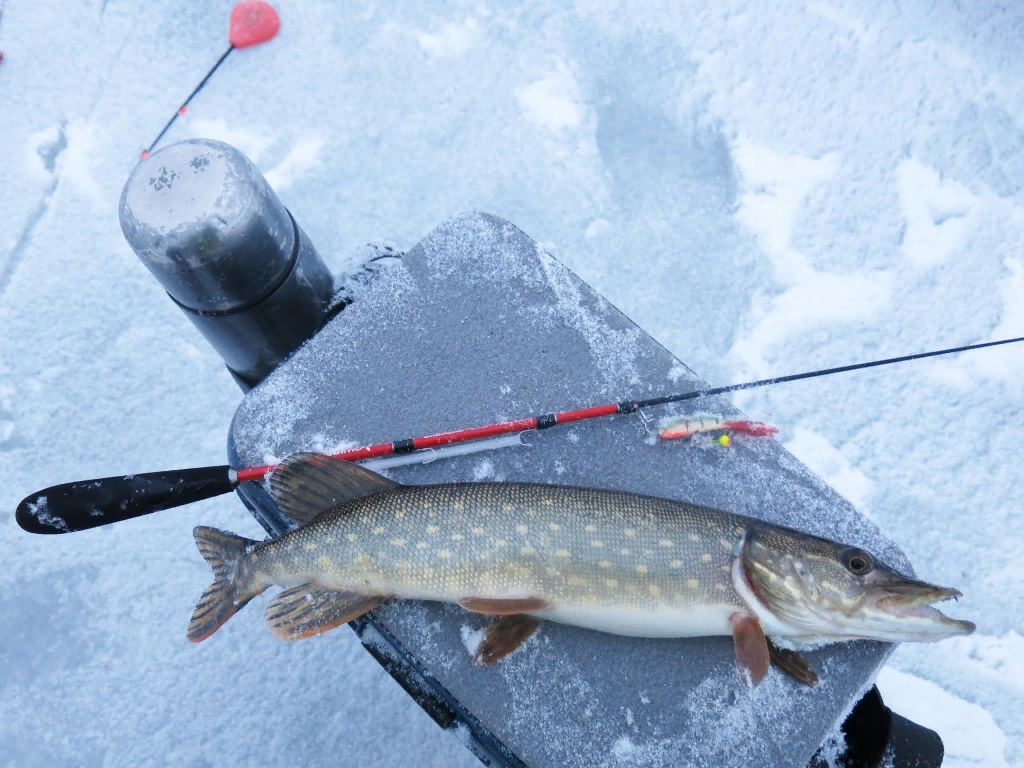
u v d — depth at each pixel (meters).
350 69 1.06
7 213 1.00
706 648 0.55
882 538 0.57
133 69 1.05
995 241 0.95
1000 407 0.90
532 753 0.53
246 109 1.05
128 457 0.94
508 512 0.54
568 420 0.59
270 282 0.62
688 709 0.53
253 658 0.88
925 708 0.82
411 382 0.61
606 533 0.53
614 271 0.98
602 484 0.59
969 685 0.82
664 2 1.06
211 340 0.68
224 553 0.56
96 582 0.90
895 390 0.91
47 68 1.05
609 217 0.99
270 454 0.60
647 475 0.59
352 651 0.88
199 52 1.06
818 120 1.01
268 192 0.60
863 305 0.94
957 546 0.87
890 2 1.03
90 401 0.95
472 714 0.54
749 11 1.05
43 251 0.99
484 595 0.54
